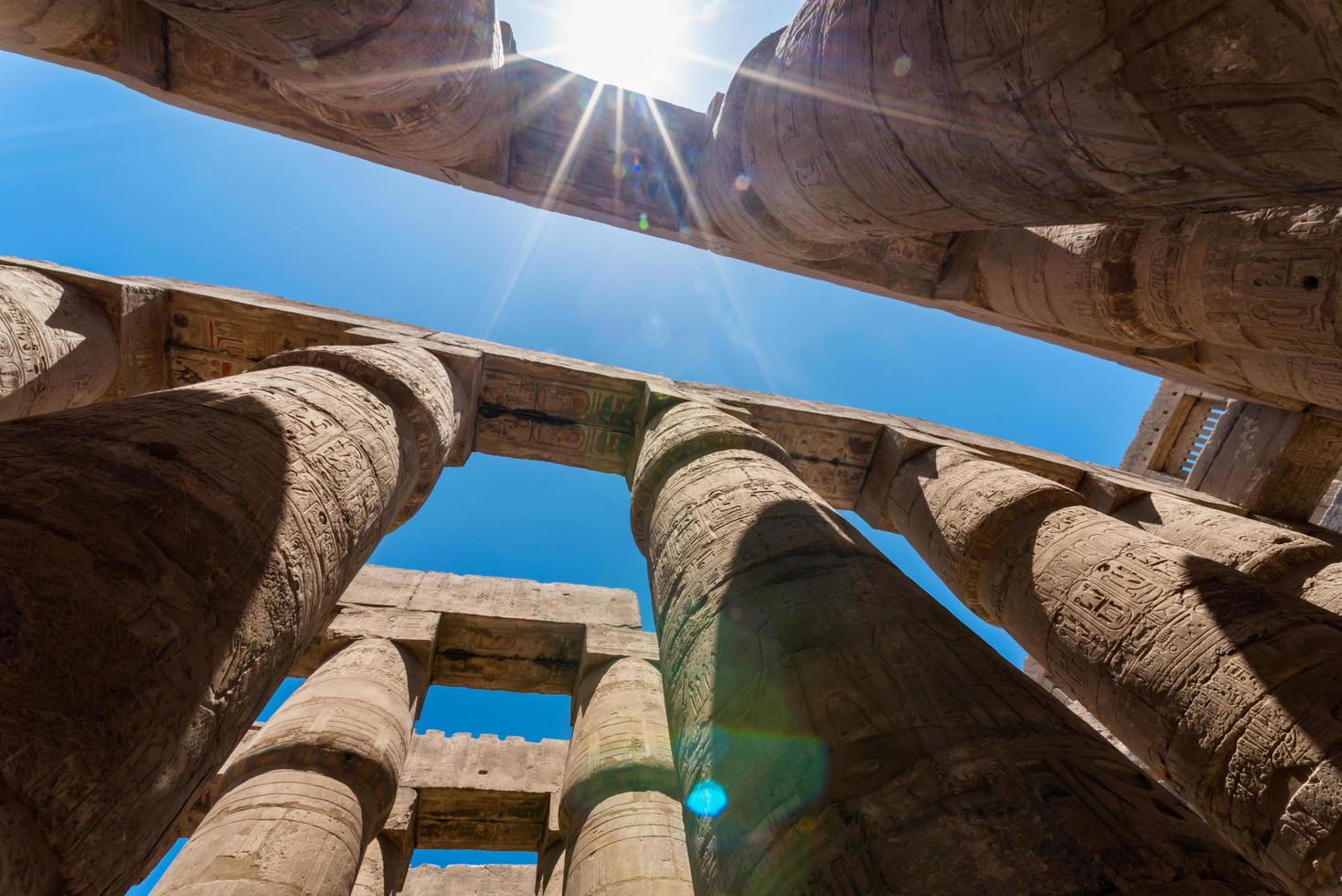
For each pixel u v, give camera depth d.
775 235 6.14
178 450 2.51
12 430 2.23
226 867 4.71
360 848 5.61
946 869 1.63
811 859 1.86
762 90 4.87
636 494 5.54
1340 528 10.05
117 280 6.41
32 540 1.71
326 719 6.43
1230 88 1.67
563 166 7.63
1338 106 1.54
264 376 3.99
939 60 2.44
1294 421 8.95
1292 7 1.44
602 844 6.13
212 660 2.03
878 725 2.14
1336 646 3.25
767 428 8.18
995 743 1.98
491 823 9.48
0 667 1.42
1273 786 3.00
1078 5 1.83
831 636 2.66
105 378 6.05
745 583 3.26
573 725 8.84
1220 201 2.18
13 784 1.34
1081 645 4.25
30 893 1.34
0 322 4.91
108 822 1.55
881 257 8.24
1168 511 7.72
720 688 2.75
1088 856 1.60
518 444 7.72
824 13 3.50
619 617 10.40
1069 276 6.75
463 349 7.02
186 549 2.12
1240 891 1.50
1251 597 3.72
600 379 7.39
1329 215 4.82
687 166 8.02
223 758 2.21
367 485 3.61
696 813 2.48
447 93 5.09
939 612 2.92
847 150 3.66
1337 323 4.74
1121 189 2.34
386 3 3.82
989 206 3.12
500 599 10.27
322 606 2.90
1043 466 8.96
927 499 6.80
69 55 5.55
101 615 1.69
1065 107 2.09
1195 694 3.48
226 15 3.55
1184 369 8.19
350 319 7.44
